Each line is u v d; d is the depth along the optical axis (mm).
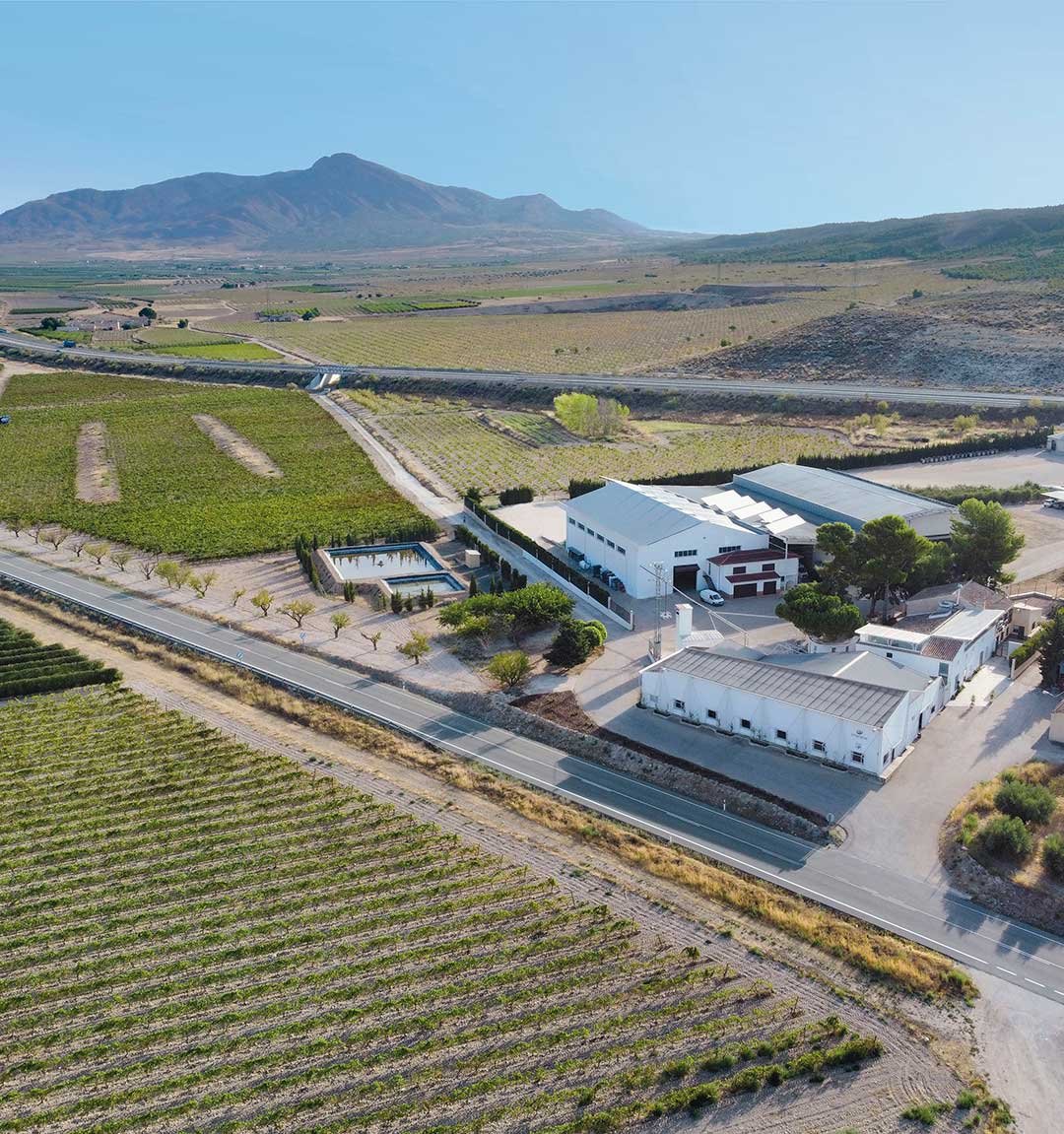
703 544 121688
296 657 107312
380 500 166875
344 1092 52625
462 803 79750
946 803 76375
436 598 122375
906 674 89750
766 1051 53875
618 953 62031
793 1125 49875
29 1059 55562
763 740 85750
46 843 75250
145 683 102438
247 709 97000
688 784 80438
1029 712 89875
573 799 79875
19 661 106250
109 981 61219
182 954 63750
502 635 109438
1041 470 172750
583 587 121000
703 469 182625
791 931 63750
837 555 110000
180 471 187625
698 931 63969
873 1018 56438
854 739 80250
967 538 114688
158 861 73062
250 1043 56000
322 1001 58875
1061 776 78812
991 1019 56281
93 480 182625
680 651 94438
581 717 91125
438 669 102438
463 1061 54125
